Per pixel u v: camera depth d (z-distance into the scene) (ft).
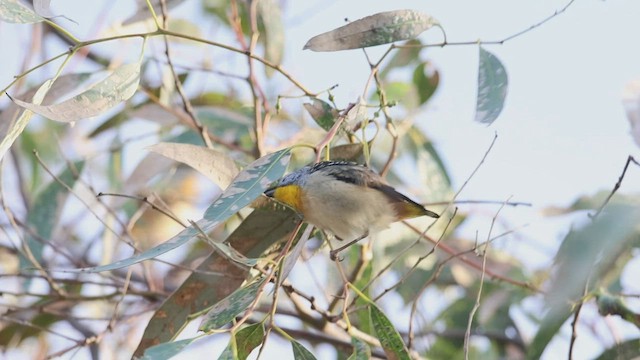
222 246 22.26
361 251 30.09
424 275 39.73
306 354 22.34
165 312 26.58
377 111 27.27
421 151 39.60
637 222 23.68
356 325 36.06
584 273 23.93
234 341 20.35
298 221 27.20
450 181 39.45
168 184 42.37
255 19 34.30
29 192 43.86
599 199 31.73
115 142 39.81
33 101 23.67
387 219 24.80
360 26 25.77
